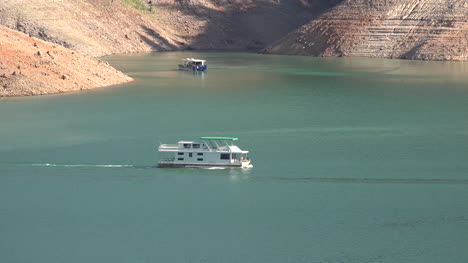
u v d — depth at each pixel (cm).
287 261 12394
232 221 13750
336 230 13425
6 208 14238
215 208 14300
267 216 13962
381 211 14175
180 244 12912
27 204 14450
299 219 13838
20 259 12425
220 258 12494
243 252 12669
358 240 13075
